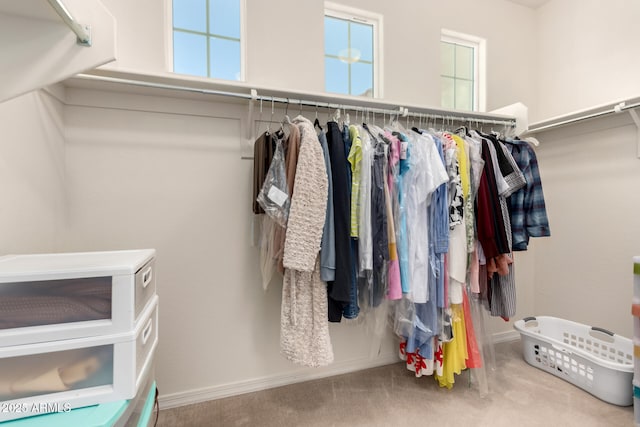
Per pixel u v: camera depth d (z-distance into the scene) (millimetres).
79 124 1284
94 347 645
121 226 1354
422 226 1328
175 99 1407
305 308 1207
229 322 1518
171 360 1433
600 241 1802
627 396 1381
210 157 1472
